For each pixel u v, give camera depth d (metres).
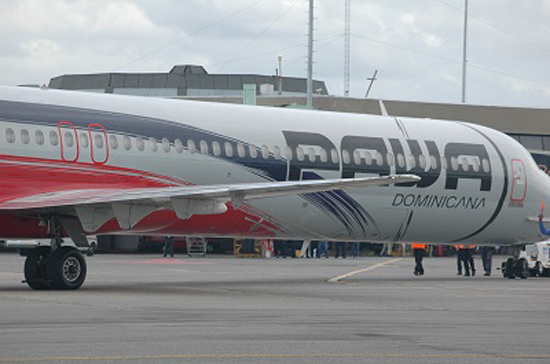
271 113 56.91
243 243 108.50
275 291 49.53
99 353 24.16
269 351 25.14
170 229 52.47
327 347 26.12
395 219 60.84
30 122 47.31
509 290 53.81
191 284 54.97
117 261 88.94
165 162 51.44
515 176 64.81
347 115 60.31
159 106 52.56
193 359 23.47
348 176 58.03
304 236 58.94
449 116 122.62
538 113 126.69
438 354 25.27
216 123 54.03
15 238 47.84
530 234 66.81
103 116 49.91
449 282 61.97
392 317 35.34
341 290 51.28
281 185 43.00
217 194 42.88
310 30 119.38
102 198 43.84
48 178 47.59
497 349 26.48
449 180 61.97
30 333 27.91
